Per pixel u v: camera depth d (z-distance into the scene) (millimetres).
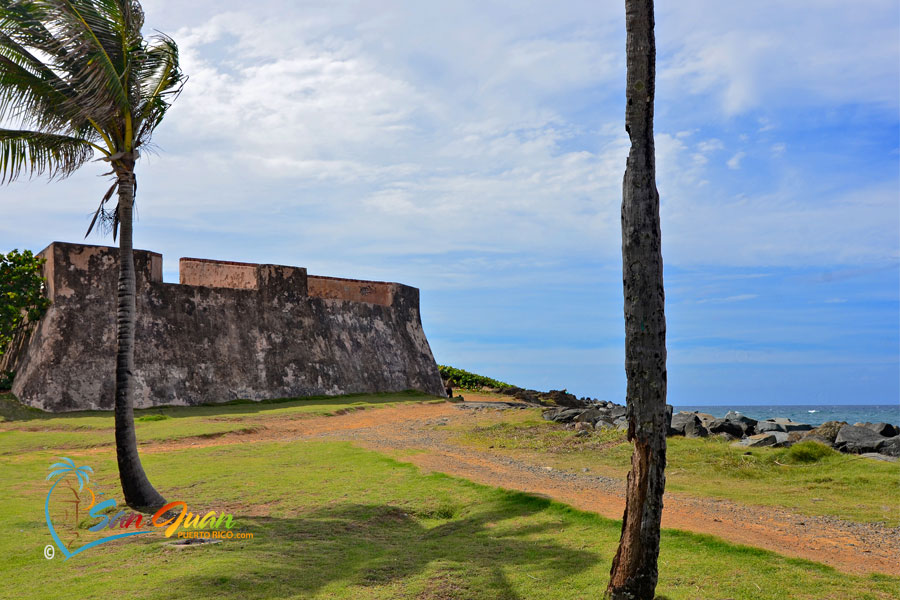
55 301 25344
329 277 35531
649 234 6445
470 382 43906
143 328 26938
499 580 7402
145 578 7512
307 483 13188
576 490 11711
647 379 6387
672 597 6551
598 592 6773
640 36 6543
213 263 31531
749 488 11828
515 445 17453
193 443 19531
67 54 10750
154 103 12109
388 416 25953
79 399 24328
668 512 9891
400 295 39000
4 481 13672
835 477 12281
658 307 6426
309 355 31812
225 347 29141
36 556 8617
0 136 11180
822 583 6762
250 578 7473
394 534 9805
